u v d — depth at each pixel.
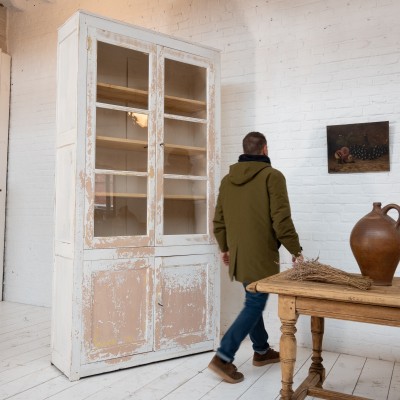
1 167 5.02
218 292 3.31
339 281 1.99
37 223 4.86
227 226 2.87
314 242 3.40
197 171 3.32
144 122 3.05
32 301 4.86
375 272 2.01
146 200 3.03
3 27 5.13
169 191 3.15
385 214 2.05
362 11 3.29
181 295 3.13
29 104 4.97
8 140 5.11
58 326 2.87
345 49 3.35
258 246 2.70
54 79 4.79
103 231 2.84
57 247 2.95
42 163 4.84
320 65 3.44
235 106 3.79
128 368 2.88
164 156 3.14
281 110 3.58
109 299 2.81
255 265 2.69
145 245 2.98
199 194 3.31
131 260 2.91
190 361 3.03
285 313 2.03
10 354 3.14
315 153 3.43
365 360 3.11
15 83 5.09
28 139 4.96
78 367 2.67
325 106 3.40
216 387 2.57
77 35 2.75
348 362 3.06
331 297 1.84
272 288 2.00
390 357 3.10
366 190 3.23
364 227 2.03
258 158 2.82
